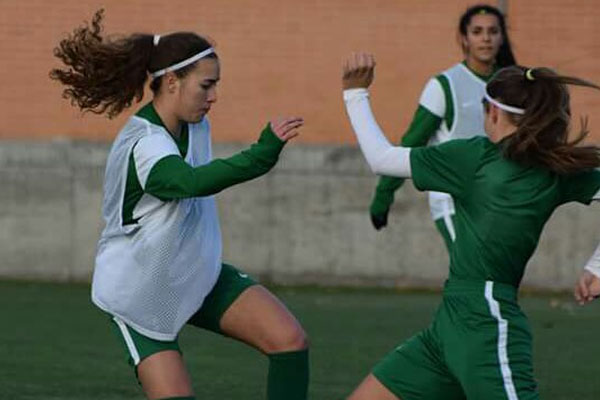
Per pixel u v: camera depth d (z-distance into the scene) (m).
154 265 17.52
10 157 41.00
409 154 16.95
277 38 40.84
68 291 39.25
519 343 16.19
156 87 17.80
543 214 16.56
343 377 26.92
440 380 16.62
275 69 40.94
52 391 25.23
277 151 16.78
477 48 27.45
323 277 40.94
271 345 18.16
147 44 17.80
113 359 28.58
